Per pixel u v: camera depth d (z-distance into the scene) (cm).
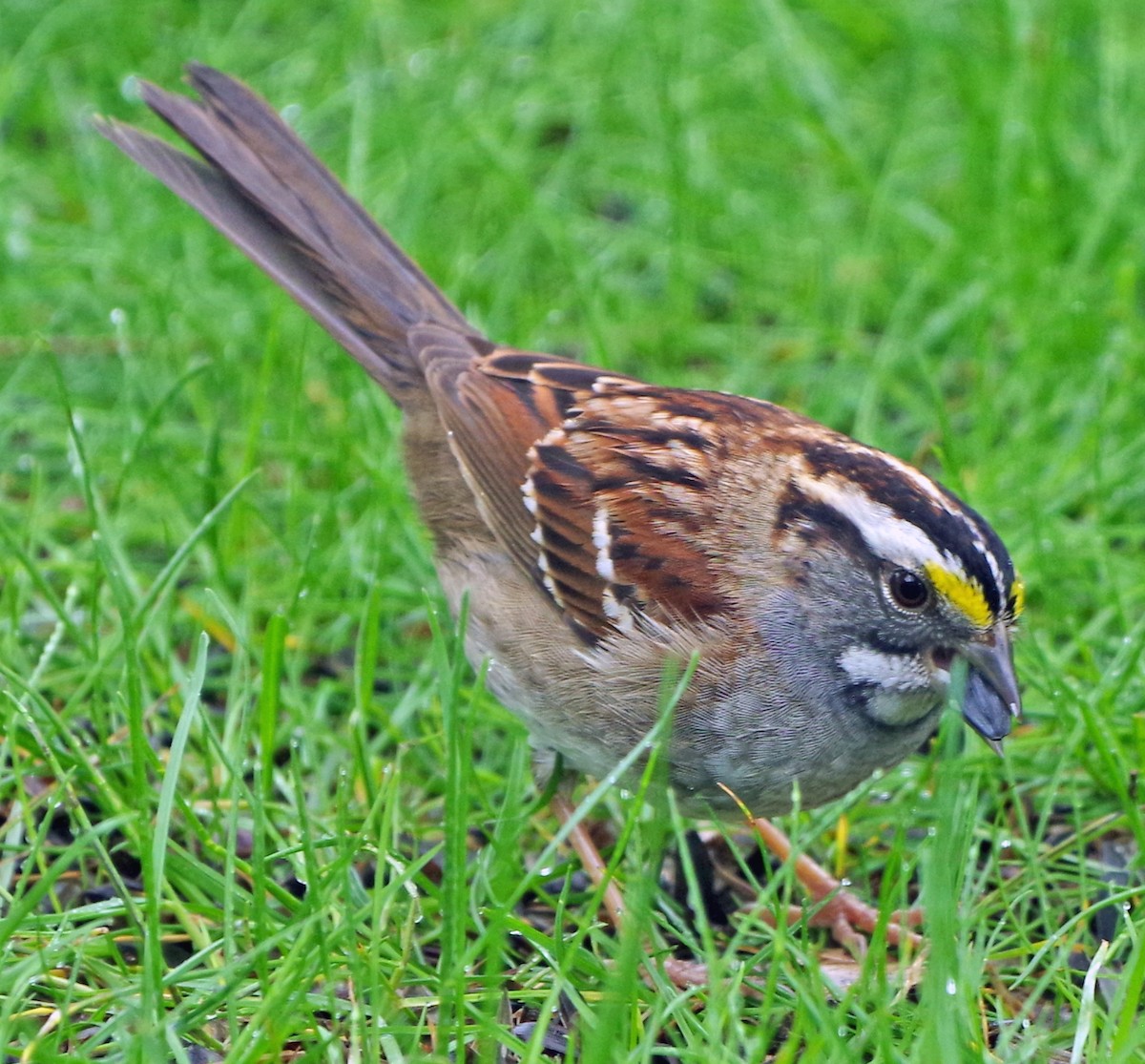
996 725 815
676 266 1359
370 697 973
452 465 980
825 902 847
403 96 1489
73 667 1012
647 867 787
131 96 1481
